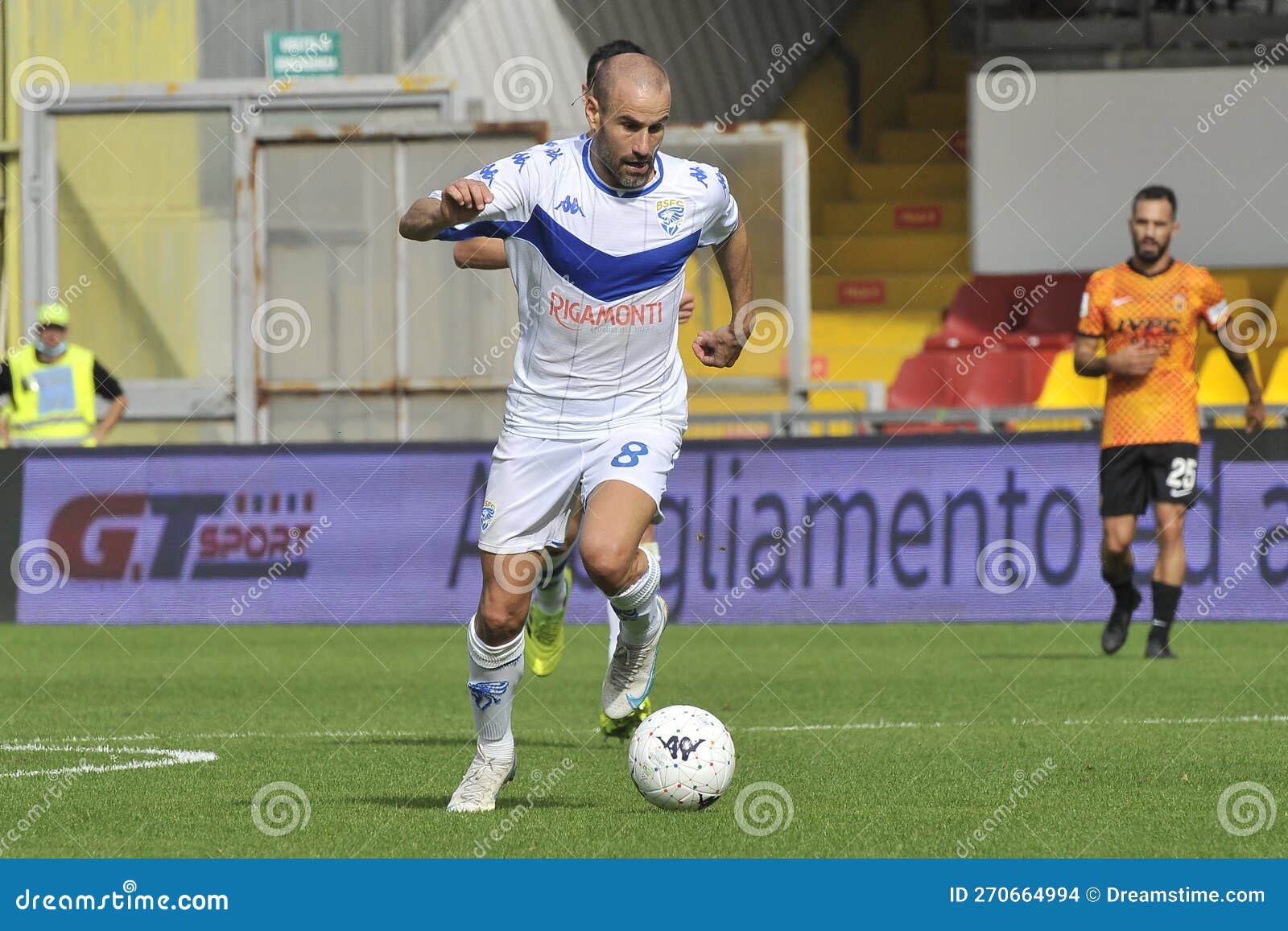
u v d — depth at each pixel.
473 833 17.78
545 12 68.44
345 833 17.83
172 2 68.00
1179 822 18.23
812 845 17.22
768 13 78.69
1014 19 64.88
